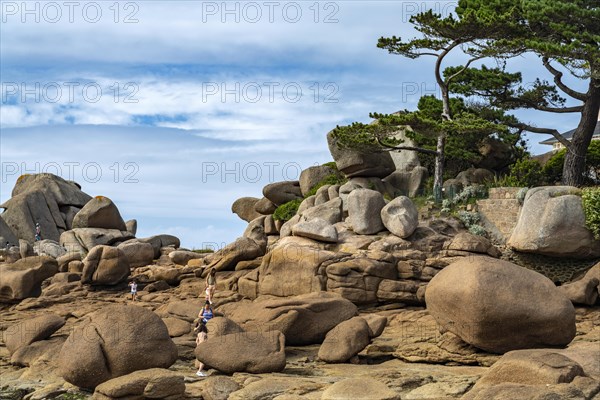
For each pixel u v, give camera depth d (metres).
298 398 18.75
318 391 19.55
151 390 19.59
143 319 22.55
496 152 45.06
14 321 34.78
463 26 39.00
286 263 33.91
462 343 24.03
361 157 44.00
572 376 17.52
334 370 23.44
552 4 36.72
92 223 52.84
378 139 41.47
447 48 41.34
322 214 39.47
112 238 51.69
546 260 34.22
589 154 41.25
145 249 45.41
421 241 35.25
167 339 22.53
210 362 23.00
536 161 41.72
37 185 57.81
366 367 24.00
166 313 30.53
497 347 22.97
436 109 43.41
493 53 39.06
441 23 39.22
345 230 36.59
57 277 42.12
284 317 26.94
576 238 32.94
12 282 38.78
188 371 23.95
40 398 21.52
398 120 39.41
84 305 37.59
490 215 36.94
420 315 30.38
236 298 34.94
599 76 36.03
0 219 51.44
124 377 20.14
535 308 22.33
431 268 32.81
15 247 47.69
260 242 39.41
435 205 38.50
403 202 36.16
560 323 22.36
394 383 20.48
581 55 35.78
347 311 27.70
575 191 34.03
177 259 44.41
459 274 23.30
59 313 35.38
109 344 21.81
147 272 41.78
